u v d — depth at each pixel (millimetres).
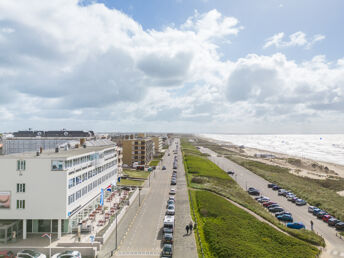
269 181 114250
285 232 54219
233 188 96938
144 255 41812
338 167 166625
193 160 170375
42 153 55594
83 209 56344
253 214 65562
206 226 53938
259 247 44844
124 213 63594
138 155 144500
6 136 126500
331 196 86062
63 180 47094
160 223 56750
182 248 44562
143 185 96875
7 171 46781
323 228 58625
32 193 46781
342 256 43812
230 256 40594
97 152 64688
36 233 48844
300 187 98312
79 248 41938
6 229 44688
